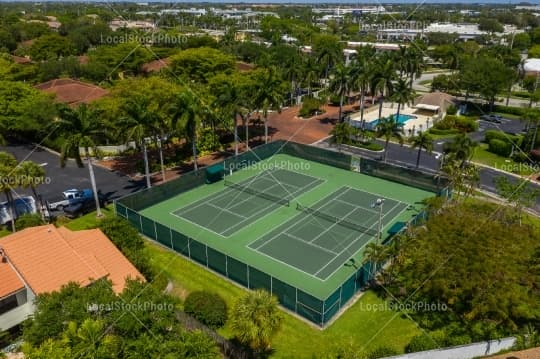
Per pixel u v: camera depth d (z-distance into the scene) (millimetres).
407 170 53562
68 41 125875
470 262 30562
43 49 119062
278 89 65562
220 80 74812
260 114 86062
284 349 28766
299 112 88188
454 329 29984
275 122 82688
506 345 28281
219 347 28047
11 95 65812
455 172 47469
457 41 161375
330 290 34438
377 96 101375
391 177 55375
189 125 52812
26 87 68875
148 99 56250
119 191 52688
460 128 75812
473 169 48719
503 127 79312
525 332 29469
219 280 36281
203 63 88312
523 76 105188
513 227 35375
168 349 22172
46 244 31797
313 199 50438
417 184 53188
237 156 58531
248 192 52531
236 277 35688
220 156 65562
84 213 47312
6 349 28438
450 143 51062
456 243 32250
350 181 55562
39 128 64375
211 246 40750
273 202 49781
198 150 65750
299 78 93500
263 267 37500
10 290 28547
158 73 88312
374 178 56469
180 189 51875
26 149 66250
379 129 60750
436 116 82500
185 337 22922
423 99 88875
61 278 29797
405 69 91188
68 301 24297
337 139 63156
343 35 185500
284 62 108562
